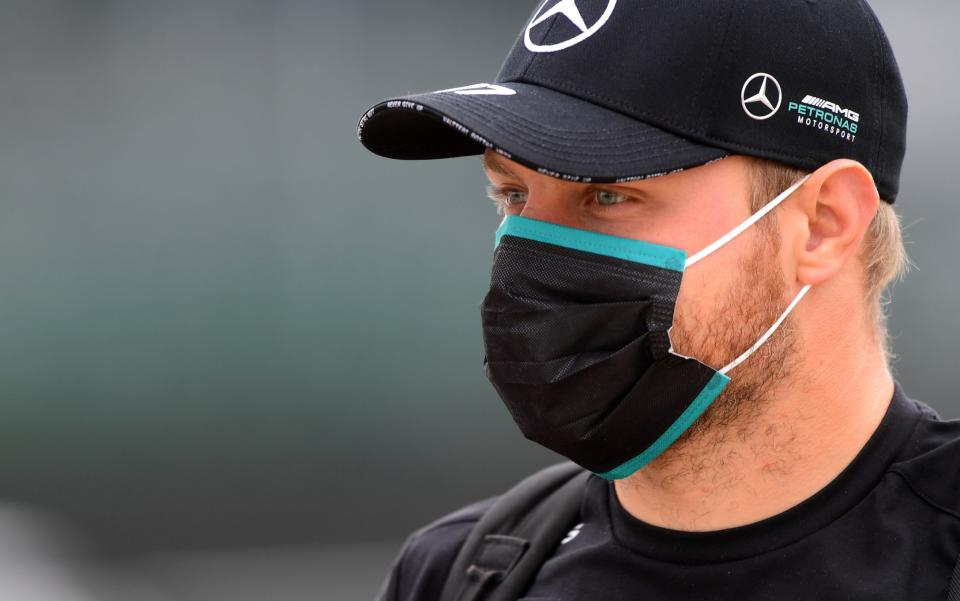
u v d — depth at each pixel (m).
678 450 6.51
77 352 23.89
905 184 21.03
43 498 23.72
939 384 20.88
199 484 23.81
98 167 23.97
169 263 23.86
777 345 6.36
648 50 6.16
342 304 23.86
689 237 6.22
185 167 23.89
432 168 23.72
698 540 6.47
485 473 24.14
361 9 23.83
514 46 6.90
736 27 6.12
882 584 5.97
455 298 23.92
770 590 6.21
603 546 6.91
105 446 23.89
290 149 23.75
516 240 6.46
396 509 23.89
